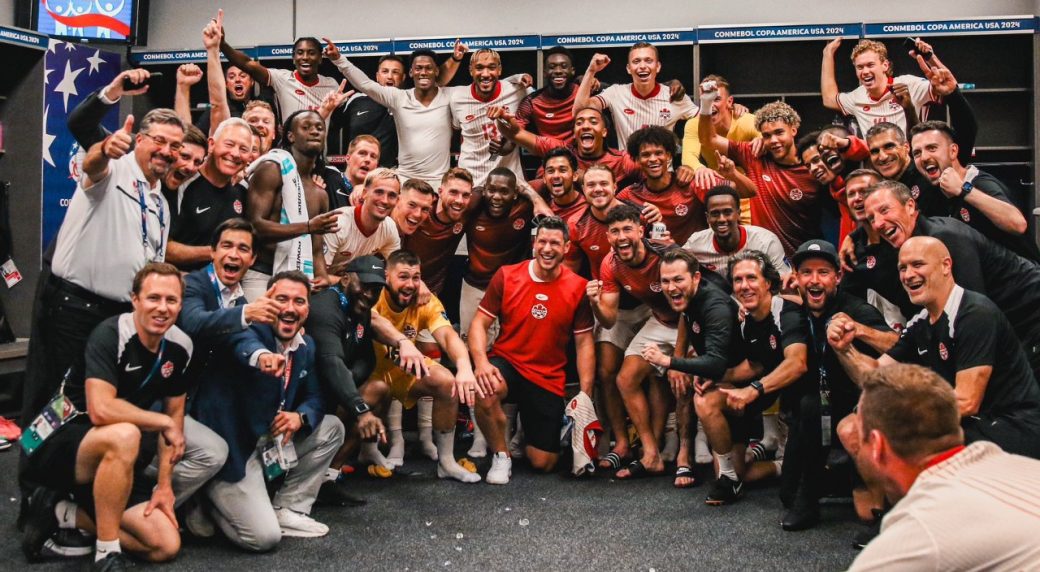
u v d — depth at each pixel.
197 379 2.79
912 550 1.28
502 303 3.87
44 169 5.48
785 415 3.66
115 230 2.95
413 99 5.09
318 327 3.21
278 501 3.01
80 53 5.73
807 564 2.62
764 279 3.34
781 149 4.29
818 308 3.14
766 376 3.15
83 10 6.51
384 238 3.94
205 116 4.97
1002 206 3.01
